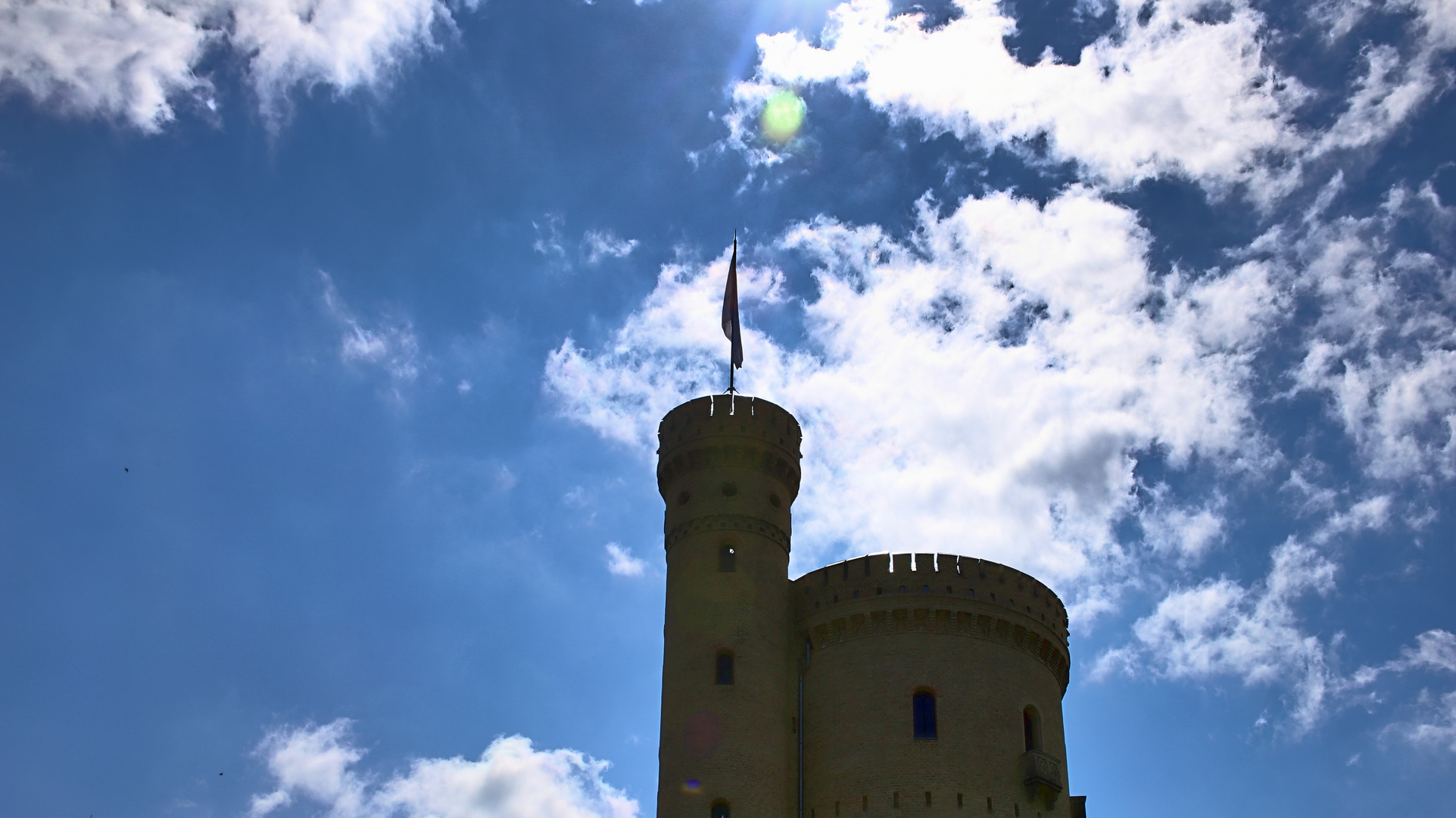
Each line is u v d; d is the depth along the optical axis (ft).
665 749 196.24
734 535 210.38
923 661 199.82
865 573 208.03
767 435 218.79
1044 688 206.90
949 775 190.29
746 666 199.62
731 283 249.75
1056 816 194.29
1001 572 209.67
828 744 197.77
